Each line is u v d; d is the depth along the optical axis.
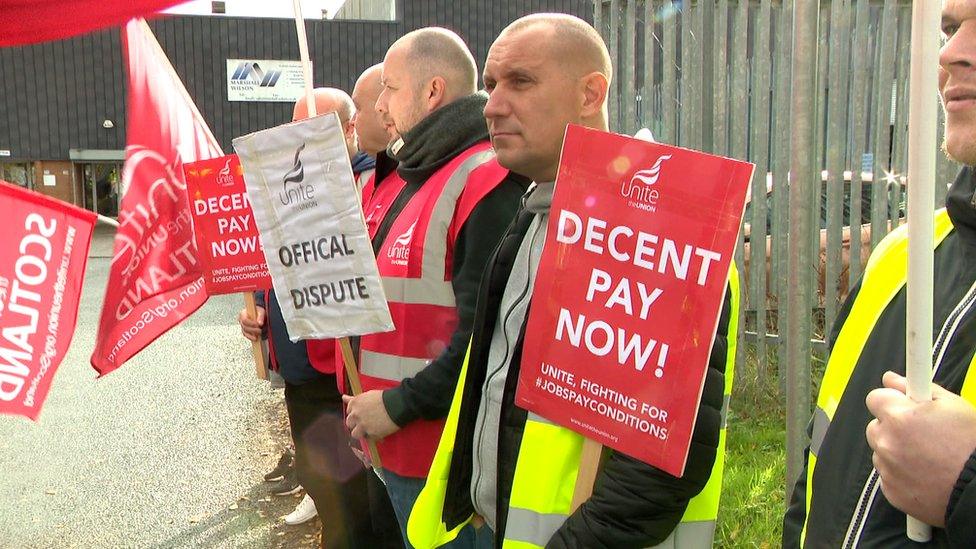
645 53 5.12
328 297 2.33
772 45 5.05
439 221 2.44
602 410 1.57
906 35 4.57
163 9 2.78
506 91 1.89
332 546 3.42
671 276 1.50
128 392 7.06
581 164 1.61
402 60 2.67
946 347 1.20
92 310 11.21
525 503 1.68
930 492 1.03
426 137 2.57
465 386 2.00
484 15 29.83
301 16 2.33
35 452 5.57
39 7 2.68
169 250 3.26
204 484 4.95
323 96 4.09
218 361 8.12
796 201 2.39
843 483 1.31
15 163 28.08
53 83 27.73
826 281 4.77
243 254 3.13
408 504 2.50
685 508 1.58
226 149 29.25
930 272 1.04
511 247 1.97
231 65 28.95
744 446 4.43
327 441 3.39
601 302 1.58
